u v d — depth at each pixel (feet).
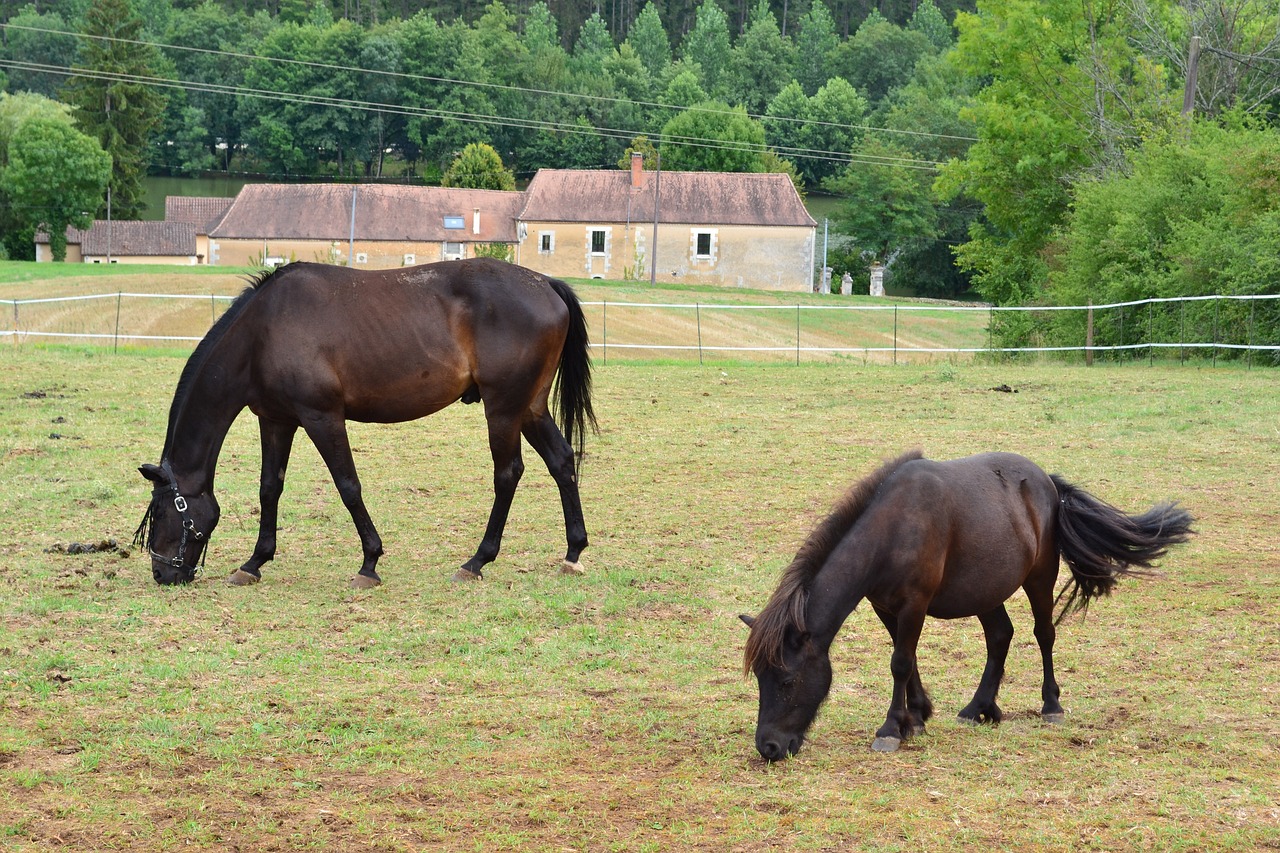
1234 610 28.76
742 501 41.91
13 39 436.35
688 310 168.66
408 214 246.68
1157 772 19.13
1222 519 38.40
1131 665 25.04
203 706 22.03
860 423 59.93
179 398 30.94
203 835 16.66
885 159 296.10
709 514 39.96
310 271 31.12
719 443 54.19
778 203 247.70
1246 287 86.58
